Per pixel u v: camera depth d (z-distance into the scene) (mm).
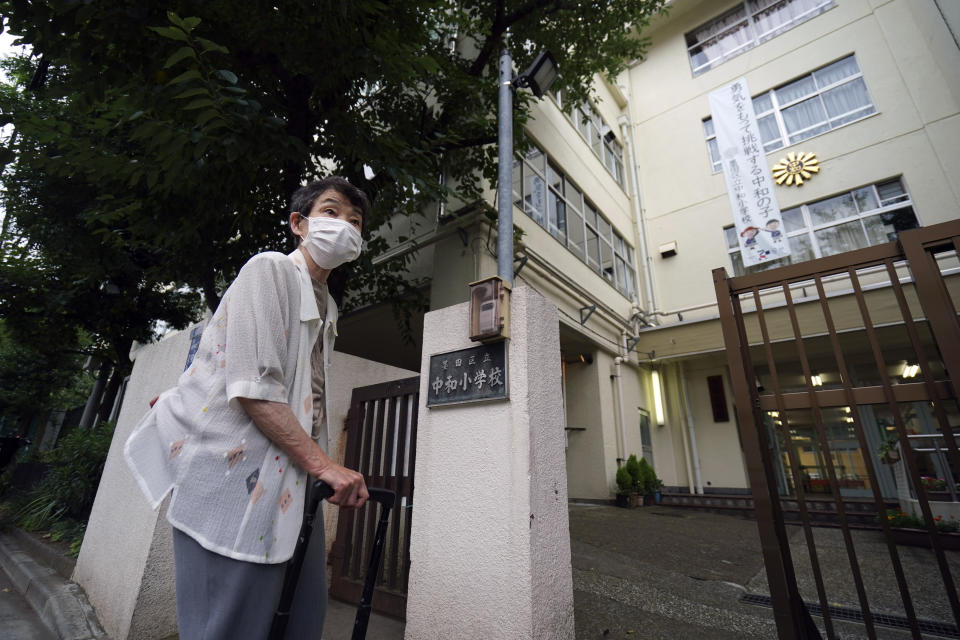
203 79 2811
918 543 5184
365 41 3684
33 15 2613
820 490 9602
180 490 976
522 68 7004
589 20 6273
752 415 2055
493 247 6453
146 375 3662
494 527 2086
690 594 3271
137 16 2750
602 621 2715
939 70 8969
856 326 8117
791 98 10680
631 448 9359
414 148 4391
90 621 2766
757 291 2207
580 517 6746
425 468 2439
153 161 3580
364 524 3018
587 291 8820
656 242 11711
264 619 955
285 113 4215
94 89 2932
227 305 1130
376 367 3635
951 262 7457
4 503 6637
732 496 8883
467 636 2029
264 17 3311
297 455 1005
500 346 2295
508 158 3412
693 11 12781
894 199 8945
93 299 7691
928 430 8781
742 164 10633
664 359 10305
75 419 18047
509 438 2154
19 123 3277
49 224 6098
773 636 2525
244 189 4184
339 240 1302
